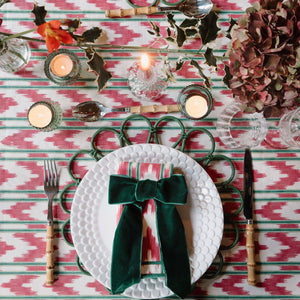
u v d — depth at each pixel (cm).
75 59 82
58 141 87
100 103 85
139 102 88
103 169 81
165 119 87
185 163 81
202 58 88
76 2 86
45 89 87
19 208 87
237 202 88
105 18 87
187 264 76
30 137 87
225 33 88
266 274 88
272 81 61
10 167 87
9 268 86
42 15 70
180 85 88
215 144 88
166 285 74
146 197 75
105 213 81
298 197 88
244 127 89
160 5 88
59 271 86
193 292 88
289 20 55
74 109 84
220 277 88
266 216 88
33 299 86
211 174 88
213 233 81
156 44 88
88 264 79
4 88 86
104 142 88
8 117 87
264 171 89
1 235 86
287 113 80
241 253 88
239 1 87
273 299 88
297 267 88
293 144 82
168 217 77
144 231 78
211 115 88
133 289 79
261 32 56
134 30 87
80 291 87
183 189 76
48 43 63
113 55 87
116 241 75
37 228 87
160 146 80
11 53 77
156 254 77
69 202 87
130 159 81
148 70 79
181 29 68
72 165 87
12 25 86
